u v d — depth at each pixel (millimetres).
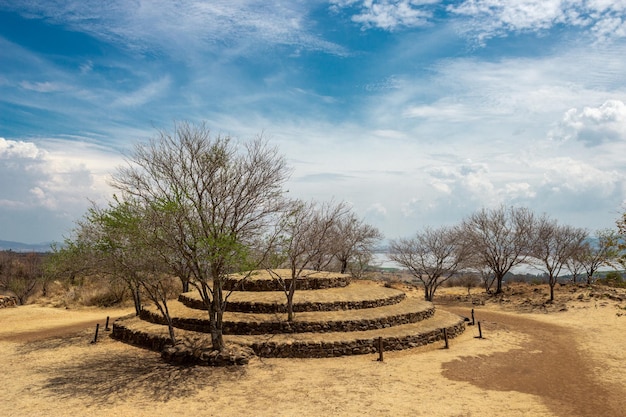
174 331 20719
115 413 11891
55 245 23344
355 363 17453
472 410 12250
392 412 11984
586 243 41375
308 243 24562
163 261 17609
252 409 12234
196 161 17203
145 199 16828
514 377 15789
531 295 39656
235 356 16922
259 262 17984
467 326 26547
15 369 16641
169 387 14211
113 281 25266
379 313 21969
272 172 18188
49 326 27359
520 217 42812
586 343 22484
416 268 39719
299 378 15281
